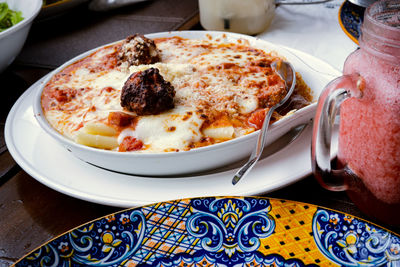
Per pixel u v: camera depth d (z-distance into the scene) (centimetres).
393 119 68
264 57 125
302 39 161
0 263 78
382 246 67
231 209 76
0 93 141
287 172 87
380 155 71
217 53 128
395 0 77
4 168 104
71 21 200
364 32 72
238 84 112
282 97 109
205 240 73
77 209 90
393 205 75
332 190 82
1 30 161
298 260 69
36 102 110
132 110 98
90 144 98
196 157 86
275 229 73
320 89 115
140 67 112
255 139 89
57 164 96
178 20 188
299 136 99
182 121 95
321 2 192
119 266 70
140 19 194
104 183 89
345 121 79
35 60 162
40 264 68
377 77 70
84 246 71
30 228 86
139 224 75
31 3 162
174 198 83
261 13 163
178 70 113
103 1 203
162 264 71
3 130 119
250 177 87
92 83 117
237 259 71
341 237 70
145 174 92
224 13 163
